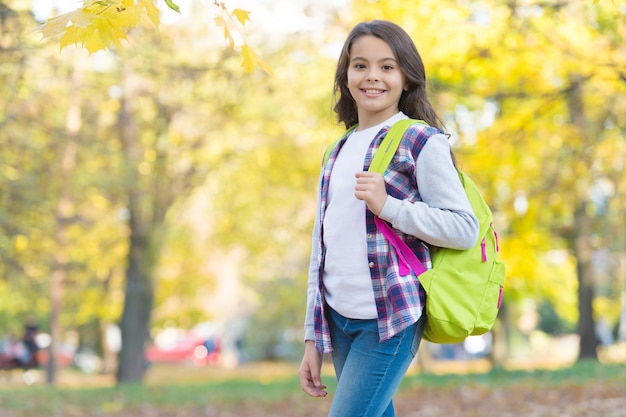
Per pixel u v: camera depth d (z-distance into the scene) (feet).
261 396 52.31
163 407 49.32
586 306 73.26
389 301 11.03
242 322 148.56
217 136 66.74
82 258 80.74
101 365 133.69
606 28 31.71
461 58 33.14
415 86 12.09
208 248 96.12
